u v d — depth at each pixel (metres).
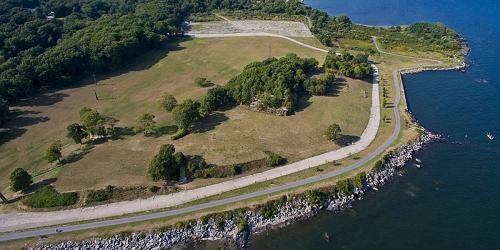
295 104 169.88
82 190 126.75
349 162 137.88
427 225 113.69
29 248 109.75
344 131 155.62
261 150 143.50
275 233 113.94
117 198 124.81
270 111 165.12
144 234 112.62
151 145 148.75
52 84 195.38
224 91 173.25
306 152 143.88
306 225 116.19
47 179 133.12
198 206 120.81
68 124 166.12
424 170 135.62
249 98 169.00
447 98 181.88
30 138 157.38
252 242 111.38
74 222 116.88
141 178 131.62
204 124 160.38
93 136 155.88
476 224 113.00
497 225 112.25
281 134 153.00
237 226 114.75
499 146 146.75
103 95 188.75
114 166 137.62
